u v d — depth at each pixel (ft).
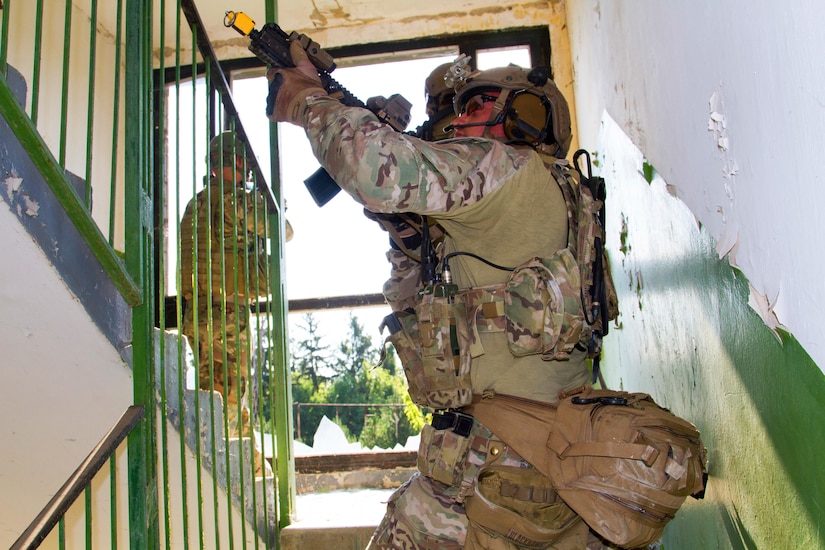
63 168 4.39
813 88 2.58
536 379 4.21
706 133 4.01
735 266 3.70
